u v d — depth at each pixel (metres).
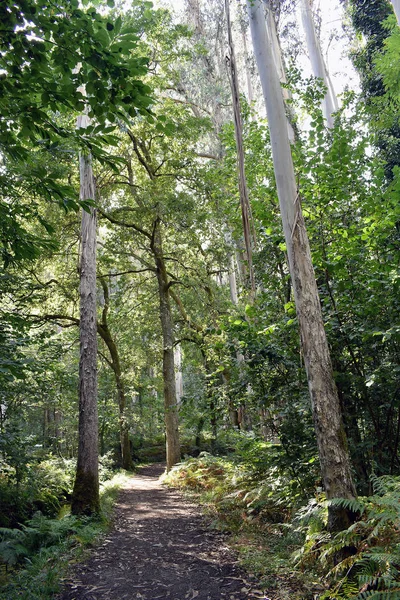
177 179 14.34
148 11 4.44
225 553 5.38
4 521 8.37
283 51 13.50
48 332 10.00
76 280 14.28
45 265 14.27
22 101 3.42
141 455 25.73
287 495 5.90
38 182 3.96
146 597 4.16
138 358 21.39
